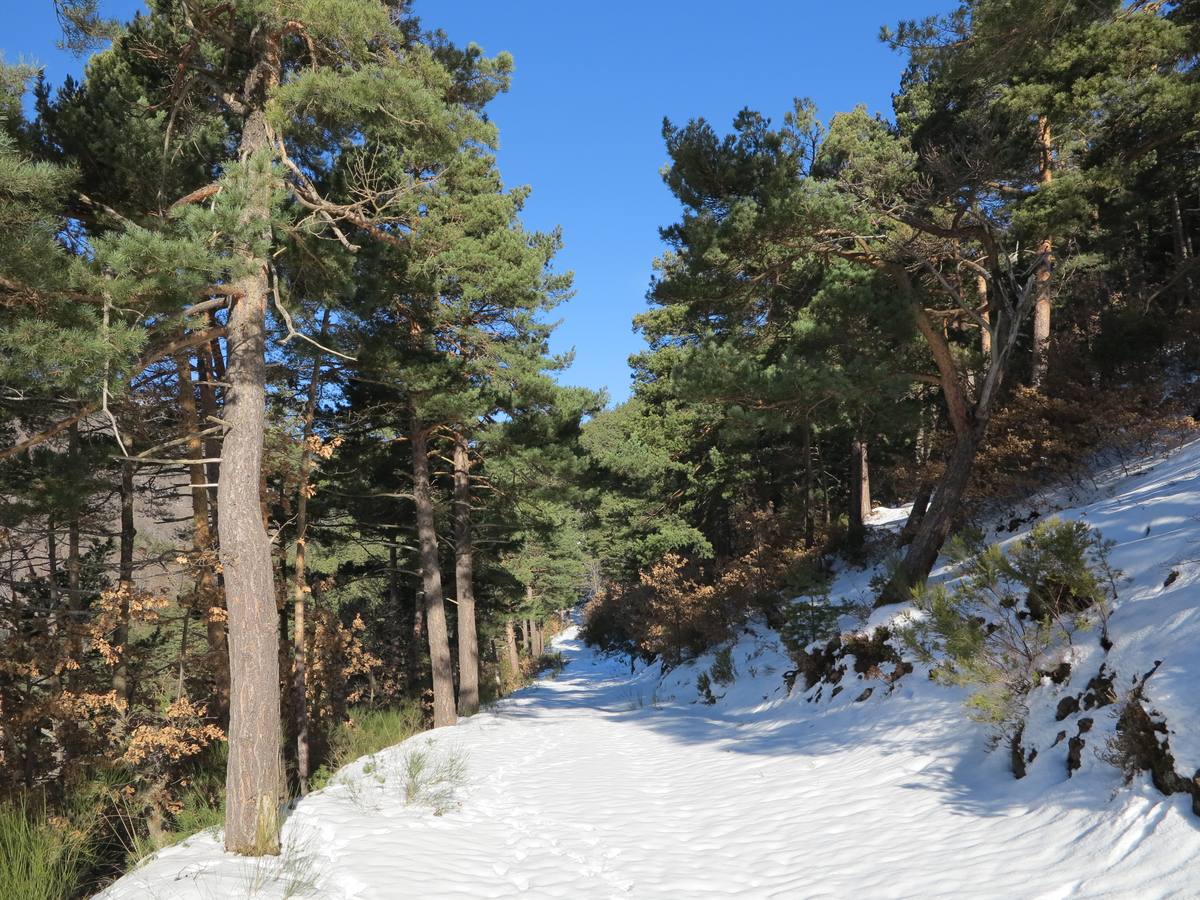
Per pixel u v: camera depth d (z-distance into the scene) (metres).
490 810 8.13
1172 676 5.39
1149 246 22.45
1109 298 19.42
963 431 13.51
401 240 9.71
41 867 6.25
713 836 6.70
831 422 14.70
